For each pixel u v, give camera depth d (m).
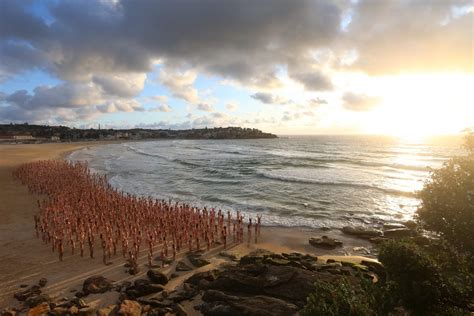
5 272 15.60
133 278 15.08
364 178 49.88
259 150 135.00
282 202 33.78
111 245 18.86
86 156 94.06
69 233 19.41
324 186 42.62
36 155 89.44
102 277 14.66
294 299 11.69
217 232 22.64
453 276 7.98
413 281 7.75
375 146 156.50
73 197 28.70
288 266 14.03
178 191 39.59
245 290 12.60
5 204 29.75
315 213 29.52
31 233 21.52
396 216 28.95
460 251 8.13
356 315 7.68
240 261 16.66
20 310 11.95
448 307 7.61
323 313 7.74
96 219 21.66
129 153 110.50
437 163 72.88
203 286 13.16
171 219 22.53
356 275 14.34
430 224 8.57
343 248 20.95
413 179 48.78
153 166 67.06
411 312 7.96
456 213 8.01
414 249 8.16
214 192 38.94
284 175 52.75
